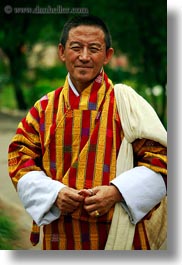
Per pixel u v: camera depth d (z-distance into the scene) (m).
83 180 2.58
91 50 2.59
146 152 2.61
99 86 2.64
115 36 8.02
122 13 7.91
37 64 9.81
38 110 2.69
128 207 2.57
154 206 2.65
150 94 8.20
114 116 2.62
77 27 2.60
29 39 9.20
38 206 2.59
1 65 9.72
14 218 4.44
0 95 10.16
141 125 2.57
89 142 2.59
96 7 8.00
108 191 2.54
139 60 8.11
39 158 2.71
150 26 7.85
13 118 8.15
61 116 2.63
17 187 2.67
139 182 2.56
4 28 8.82
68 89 2.66
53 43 9.31
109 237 2.60
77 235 2.63
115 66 8.45
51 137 2.62
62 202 2.54
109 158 2.59
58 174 2.62
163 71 7.82
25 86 9.91
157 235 2.96
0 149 5.97
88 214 2.60
